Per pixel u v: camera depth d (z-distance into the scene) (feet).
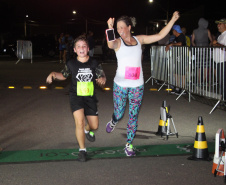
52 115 28.19
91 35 68.74
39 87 43.09
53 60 99.50
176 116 28.27
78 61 17.75
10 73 60.03
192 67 33.94
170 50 38.29
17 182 15.16
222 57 29.30
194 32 41.83
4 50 113.19
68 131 23.50
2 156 18.47
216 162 15.98
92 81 17.94
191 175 15.98
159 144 20.72
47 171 16.40
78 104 17.75
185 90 36.88
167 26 18.21
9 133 23.06
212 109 29.63
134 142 21.15
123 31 17.88
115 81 18.51
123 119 27.07
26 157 18.29
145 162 17.66
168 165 17.25
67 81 48.32
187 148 19.90
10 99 35.12
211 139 21.84
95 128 18.56
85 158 17.69
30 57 86.63
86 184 14.98
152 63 45.91
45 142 21.02
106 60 97.86
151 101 34.73
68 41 81.56
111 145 20.48
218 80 31.53
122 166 17.08
